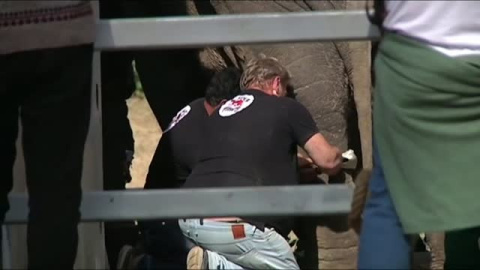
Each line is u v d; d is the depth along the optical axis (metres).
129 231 21.58
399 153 12.85
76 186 13.34
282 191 12.84
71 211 13.17
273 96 19.69
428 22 12.71
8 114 13.74
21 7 13.12
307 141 19.31
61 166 13.36
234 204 12.88
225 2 22.47
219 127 19.55
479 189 12.73
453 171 12.77
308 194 12.85
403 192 12.81
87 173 13.37
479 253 16.36
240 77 20.33
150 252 20.69
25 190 13.92
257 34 12.72
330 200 12.88
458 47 12.74
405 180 12.83
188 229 19.30
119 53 23.78
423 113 12.79
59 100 13.37
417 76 12.71
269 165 19.19
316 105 20.95
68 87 13.31
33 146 13.41
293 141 19.44
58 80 13.36
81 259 13.54
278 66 20.08
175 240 20.56
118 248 21.41
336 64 21.06
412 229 12.72
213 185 19.14
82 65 13.23
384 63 12.89
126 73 24.08
